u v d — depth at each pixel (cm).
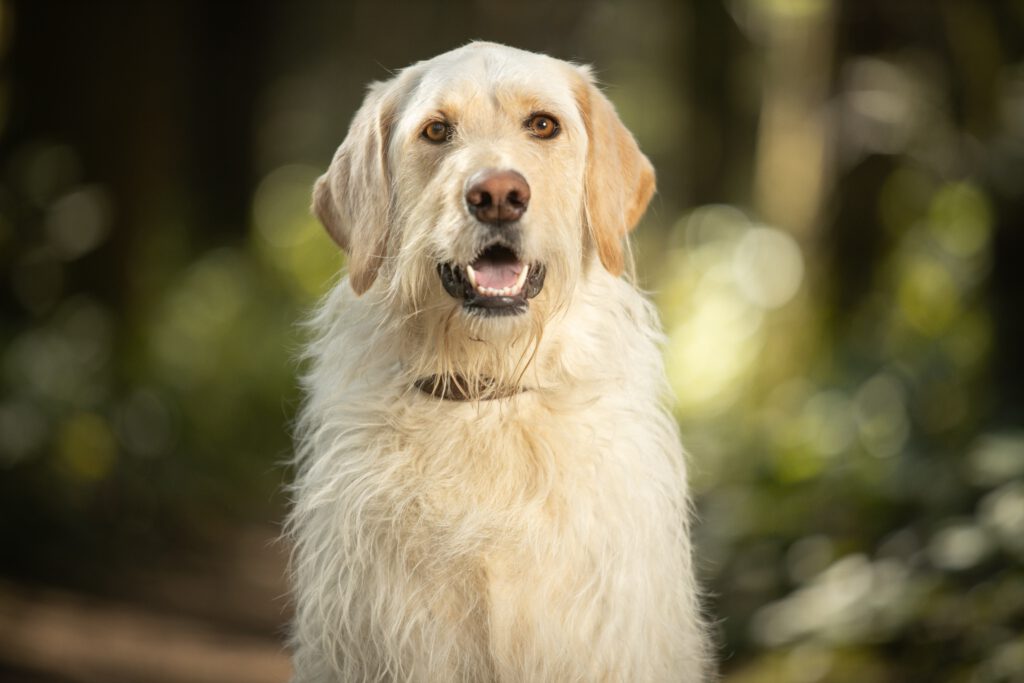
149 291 1681
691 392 1669
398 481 487
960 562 749
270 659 1002
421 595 477
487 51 522
